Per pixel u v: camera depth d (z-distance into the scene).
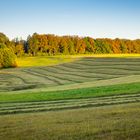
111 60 112.62
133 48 190.00
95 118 15.20
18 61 126.31
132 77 62.97
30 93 40.38
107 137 10.96
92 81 64.06
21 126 14.33
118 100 26.91
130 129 11.97
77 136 11.41
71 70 93.06
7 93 44.72
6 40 146.00
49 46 168.12
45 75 83.75
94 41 181.62
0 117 18.61
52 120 15.64
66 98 33.47
